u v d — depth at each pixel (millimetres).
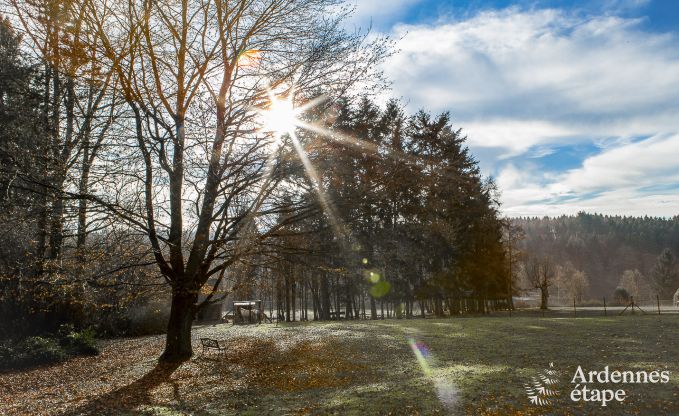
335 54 14617
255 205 14711
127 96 13789
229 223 15102
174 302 16516
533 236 159375
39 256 16359
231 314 48375
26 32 13500
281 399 10625
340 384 12156
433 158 16828
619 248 140625
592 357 14266
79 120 15461
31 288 17781
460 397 9734
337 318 42781
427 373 12727
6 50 17359
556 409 8789
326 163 14359
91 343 21031
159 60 14219
